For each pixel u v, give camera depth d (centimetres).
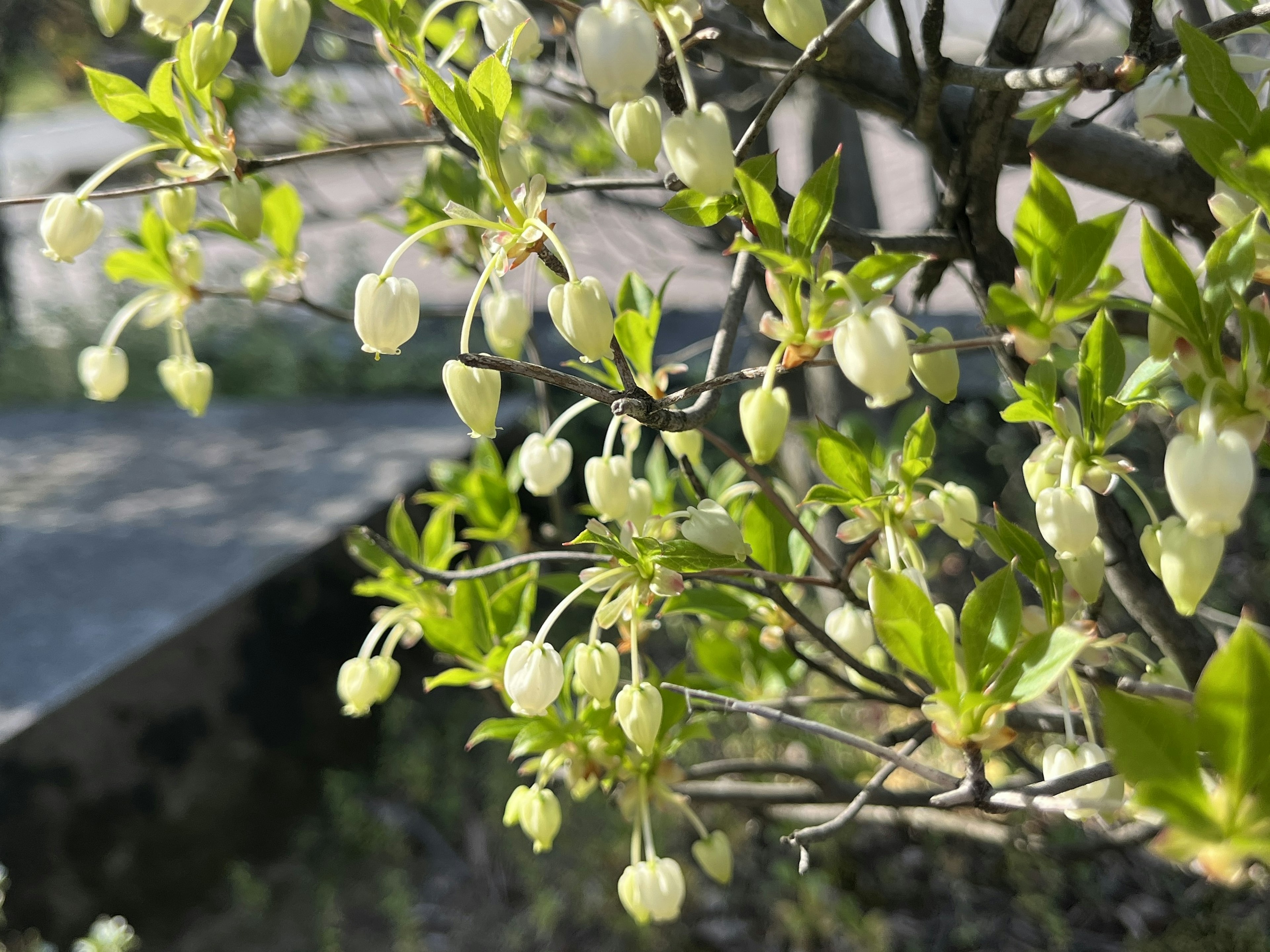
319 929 50
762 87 38
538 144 38
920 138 15
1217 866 7
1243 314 10
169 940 48
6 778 41
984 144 14
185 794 50
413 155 42
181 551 58
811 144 50
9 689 44
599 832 53
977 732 12
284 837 56
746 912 48
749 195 11
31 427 86
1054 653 11
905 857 49
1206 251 17
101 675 45
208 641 51
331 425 82
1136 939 42
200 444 79
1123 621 36
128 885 46
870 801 19
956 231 16
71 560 57
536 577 21
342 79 43
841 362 11
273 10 14
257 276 23
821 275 12
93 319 105
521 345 19
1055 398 13
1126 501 54
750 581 19
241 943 49
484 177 13
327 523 61
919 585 14
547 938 49
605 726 18
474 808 58
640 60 10
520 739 18
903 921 46
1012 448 71
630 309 19
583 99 27
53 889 43
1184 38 10
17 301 112
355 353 100
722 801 23
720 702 15
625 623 15
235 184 16
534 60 27
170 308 22
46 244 16
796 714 46
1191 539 10
